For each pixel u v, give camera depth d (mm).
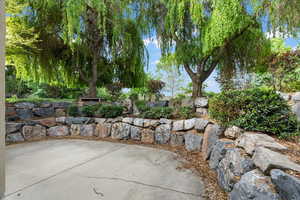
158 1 6215
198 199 2020
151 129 4754
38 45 6098
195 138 3781
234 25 4590
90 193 2131
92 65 7273
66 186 2299
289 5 4348
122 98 7844
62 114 6734
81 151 3930
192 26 5875
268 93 2594
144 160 3361
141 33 6941
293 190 1163
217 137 2963
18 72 6598
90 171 2807
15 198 1998
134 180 2500
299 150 1783
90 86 7121
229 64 6270
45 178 2529
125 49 6707
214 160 2781
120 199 2012
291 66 5309
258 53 5723
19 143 4633
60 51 6879
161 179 2545
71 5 5375
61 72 7441
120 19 6402
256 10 4777
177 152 3877
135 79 7906
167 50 6461
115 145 4477
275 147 1819
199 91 6309
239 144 2283
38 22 6004
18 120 5418
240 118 2654
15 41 5086
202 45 5582
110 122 5375
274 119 2348
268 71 5926
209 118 3863
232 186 1917
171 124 4496
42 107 6312
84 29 6281
